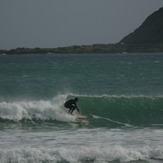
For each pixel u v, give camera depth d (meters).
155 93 81.12
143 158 36.47
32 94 78.31
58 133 47.47
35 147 39.66
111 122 55.03
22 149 36.66
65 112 57.78
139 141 41.94
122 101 63.50
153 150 37.38
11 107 57.31
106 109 62.06
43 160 35.75
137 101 63.66
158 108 62.09
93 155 36.47
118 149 37.28
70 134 46.62
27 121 56.31
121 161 35.88
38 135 46.16
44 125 53.91
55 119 56.81
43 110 57.69
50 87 88.38
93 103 63.16
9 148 39.28
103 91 83.38
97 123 54.53
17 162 35.28
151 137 44.09
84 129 50.31
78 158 36.22
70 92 81.06
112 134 46.25
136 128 50.50
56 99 63.31
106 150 37.06
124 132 47.50
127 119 57.91
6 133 47.91
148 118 58.47
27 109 57.75
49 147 39.66
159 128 50.38
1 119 56.31
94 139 43.31
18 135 46.28
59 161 35.69
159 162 35.56
